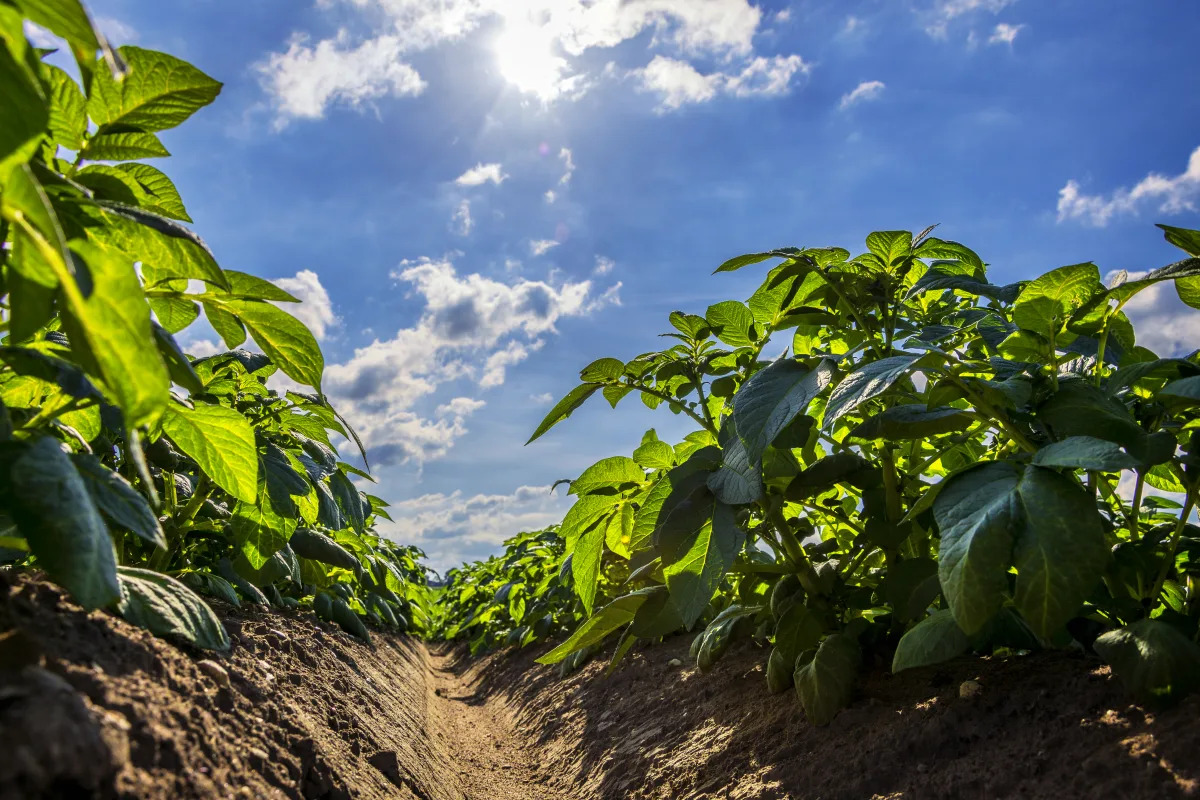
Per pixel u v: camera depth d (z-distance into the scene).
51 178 1.47
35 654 1.25
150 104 1.78
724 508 2.70
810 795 2.44
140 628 1.85
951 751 2.28
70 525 1.35
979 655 2.89
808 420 2.77
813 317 3.12
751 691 3.81
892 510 2.89
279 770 1.87
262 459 2.97
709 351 3.22
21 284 1.33
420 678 8.10
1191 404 2.20
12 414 1.78
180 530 3.04
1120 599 2.26
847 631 3.02
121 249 1.80
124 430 2.16
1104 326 2.42
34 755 1.07
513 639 9.27
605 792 3.69
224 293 2.07
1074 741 2.00
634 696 4.95
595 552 3.46
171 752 1.45
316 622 5.05
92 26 1.10
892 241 2.93
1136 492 2.38
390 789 2.75
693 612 2.55
